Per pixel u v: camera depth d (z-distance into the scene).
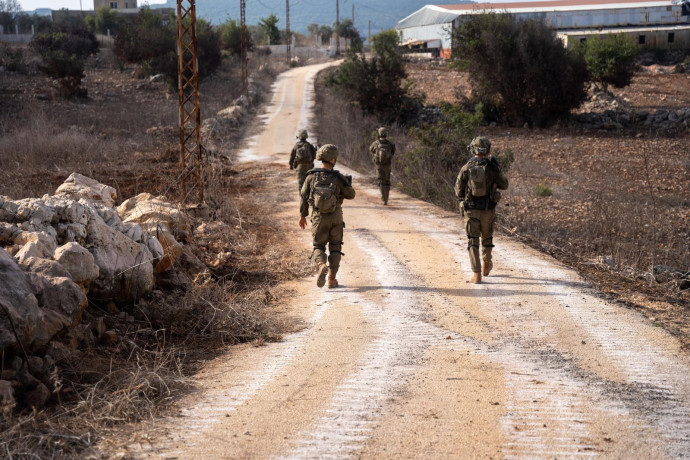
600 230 13.24
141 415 4.35
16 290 4.68
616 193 18.95
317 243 7.95
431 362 5.41
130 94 52.41
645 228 14.11
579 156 29.67
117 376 5.01
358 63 45.28
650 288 8.55
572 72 42.16
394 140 22.36
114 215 7.37
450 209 15.08
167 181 18.47
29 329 4.60
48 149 23.72
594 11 85.56
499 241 10.86
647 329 6.31
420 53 90.88
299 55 101.31
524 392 4.72
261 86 63.03
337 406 4.47
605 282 8.73
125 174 19.89
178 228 9.14
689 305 7.72
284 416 4.30
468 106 46.53
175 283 7.36
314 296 7.77
